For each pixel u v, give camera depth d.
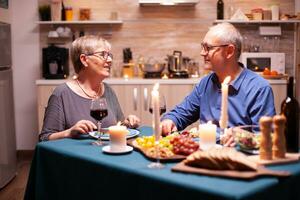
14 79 5.11
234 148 1.95
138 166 1.72
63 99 2.58
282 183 1.54
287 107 1.88
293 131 1.87
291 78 1.91
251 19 4.94
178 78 4.78
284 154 1.77
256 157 1.78
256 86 2.44
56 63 4.83
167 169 1.67
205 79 2.71
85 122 2.33
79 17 5.05
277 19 4.94
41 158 2.15
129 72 5.06
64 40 5.13
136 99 4.69
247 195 1.36
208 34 2.49
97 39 2.65
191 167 1.64
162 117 2.76
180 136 2.04
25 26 5.05
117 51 5.19
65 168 2.01
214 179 1.52
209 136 1.95
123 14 5.14
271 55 4.84
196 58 5.18
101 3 5.12
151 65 4.81
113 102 2.81
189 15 5.13
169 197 1.52
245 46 5.14
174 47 5.17
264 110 2.37
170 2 4.80
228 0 5.12
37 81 4.68
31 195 2.24
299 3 5.08
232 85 2.47
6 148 4.04
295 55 5.11
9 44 4.16
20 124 5.16
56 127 2.52
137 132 2.40
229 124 2.47
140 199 1.64
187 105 2.77
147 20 5.14
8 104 4.10
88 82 2.67
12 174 4.25
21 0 5.02
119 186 1.73
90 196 1.88
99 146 2.12
